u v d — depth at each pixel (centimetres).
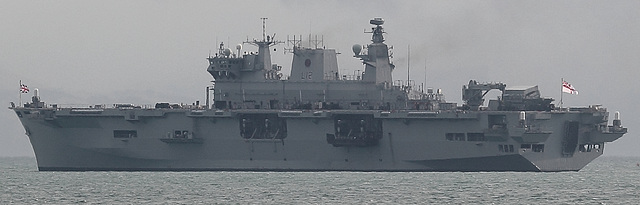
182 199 15075
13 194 15962
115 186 17062
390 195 15488
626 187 17212
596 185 17525
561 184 17438
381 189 16338
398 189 16338
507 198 15188
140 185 17200
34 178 18912
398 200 14888
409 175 19000
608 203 14688
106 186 17075
